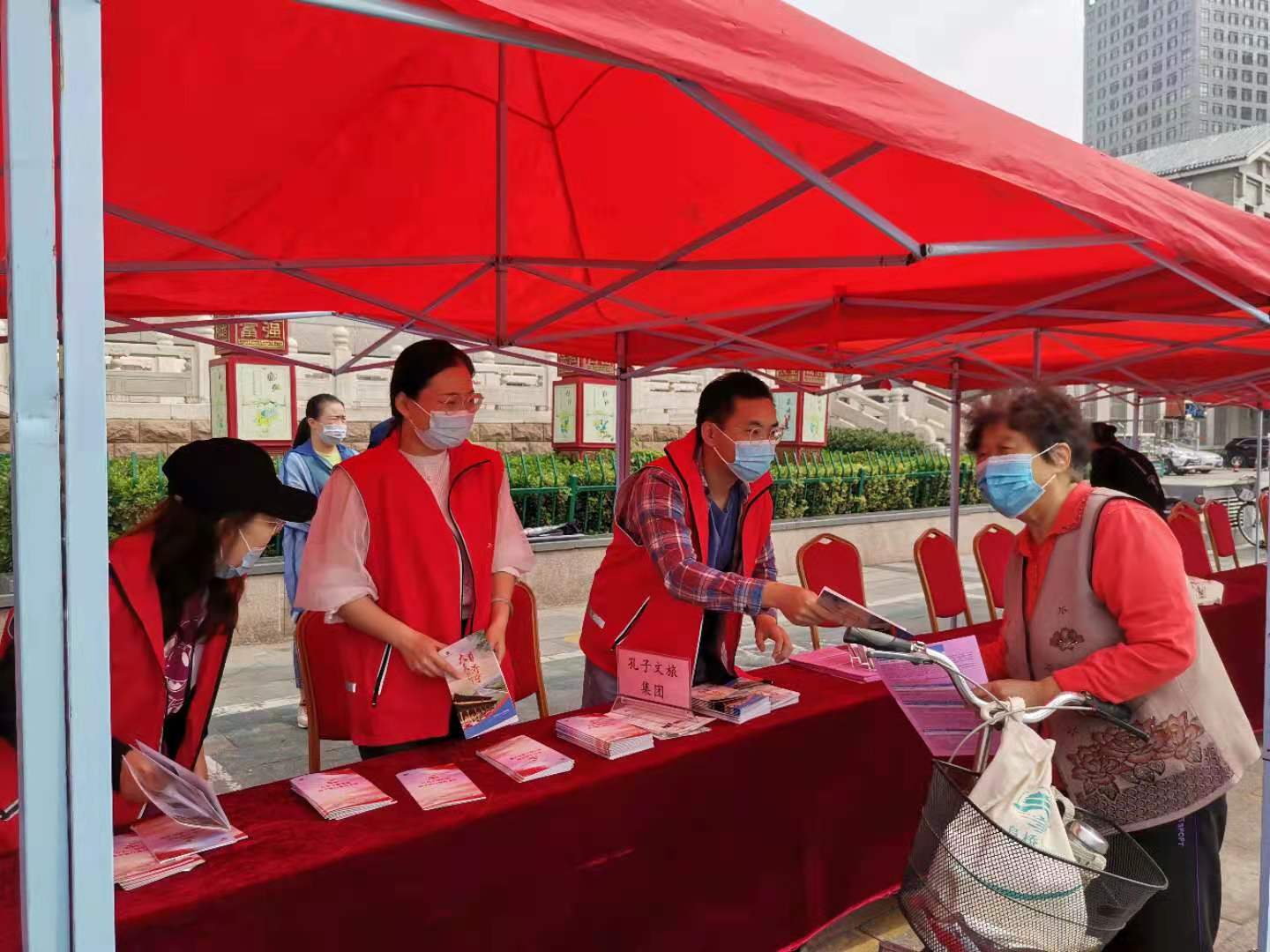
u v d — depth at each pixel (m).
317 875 1.52
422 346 2.22
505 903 1.77
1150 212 1.95
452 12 1.10
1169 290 3.25
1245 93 130.25
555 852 1.84
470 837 1.71
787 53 1.42
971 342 5.21
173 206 2.85
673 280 3.88
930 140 1.52
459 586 2.26
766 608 2.08
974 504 12.18
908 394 17.06
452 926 1.70
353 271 3.50
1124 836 1.55
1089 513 1.81
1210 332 5.09
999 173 1.61
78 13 0.90
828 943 2.84
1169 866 1.79
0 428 6.42
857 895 2.51
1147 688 1.69
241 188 2.84
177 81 2.32
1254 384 8.21
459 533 2.31
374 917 1.60
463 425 2.21
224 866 1.51
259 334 7.88
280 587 6.39
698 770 2.08
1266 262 2.32
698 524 2.41
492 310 4.15
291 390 8.00
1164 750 1.77
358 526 2.20
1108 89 144.12
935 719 1.83
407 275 3.63
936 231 3.08
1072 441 1.83
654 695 2.32
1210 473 23.83
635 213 3.32
